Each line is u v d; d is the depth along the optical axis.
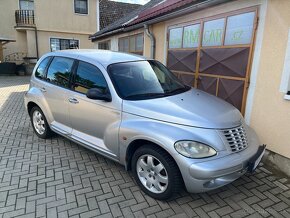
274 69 4.09
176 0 6.21
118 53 4.46
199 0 5.08
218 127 2.93
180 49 6.61
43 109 4.73
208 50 5.59
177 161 2.76
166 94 3.66
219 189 3.46
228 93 5.10
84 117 3.88
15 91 11.45
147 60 4.38
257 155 3.09
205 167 2.66
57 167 3.96
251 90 4.55
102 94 3.49
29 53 21.05
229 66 5.03
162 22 7.32
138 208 3.02
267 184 3.62
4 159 4.22
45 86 4.66
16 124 6.17
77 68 4.11
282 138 4.03
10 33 22.08
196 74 6.04
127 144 3.25
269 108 4.22
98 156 4.36
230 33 4.98
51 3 20.70
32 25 20.67
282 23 3.91
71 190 3.35
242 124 3.31
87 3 21.75
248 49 4.56
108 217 2.86
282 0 3.88
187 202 3.15
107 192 3.32
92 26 22.28
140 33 8.95
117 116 3.39
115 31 10.07
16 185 3.44
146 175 3.22
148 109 3.16
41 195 3.23
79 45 22.38
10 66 19.27
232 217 2.92
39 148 4.68
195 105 3.33
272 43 4.09
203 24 5.68
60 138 5.18
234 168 2.80
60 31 21.41
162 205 3.08
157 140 2.89
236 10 4.76
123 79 3.66
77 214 2.89
